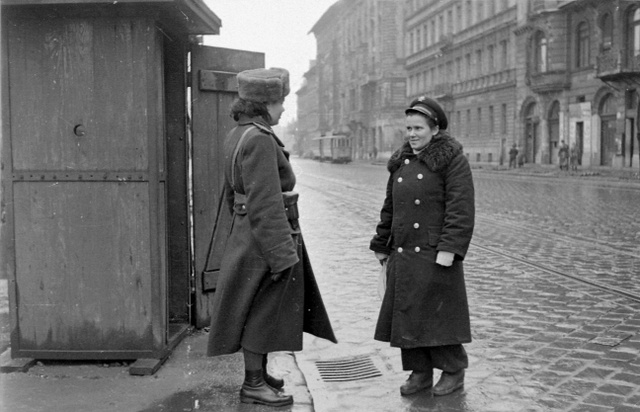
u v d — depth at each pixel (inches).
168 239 211.0
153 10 167.9
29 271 174.1
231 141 156.6
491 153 1855.3
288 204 155.6
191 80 204.7
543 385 171.8
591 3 1391.5
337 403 161.8
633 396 163.0
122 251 173.2
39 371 172.4
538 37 1582.2
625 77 1283.2
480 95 1918.1
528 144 1676.9
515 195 840.9
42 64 171.3
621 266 343.6
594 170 1352.1
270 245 147.3
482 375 180.2
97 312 174.7
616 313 245.3
